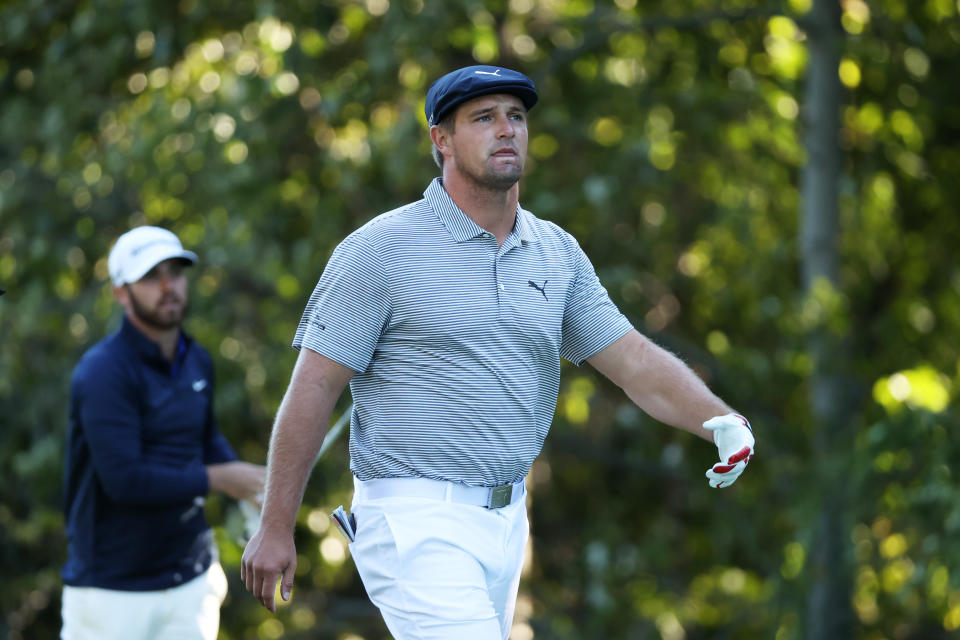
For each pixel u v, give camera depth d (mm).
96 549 14906
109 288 31188
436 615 10539
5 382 31625
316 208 30812
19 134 31688
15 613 35625
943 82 35344
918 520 29188
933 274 38844
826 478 30047
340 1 31016
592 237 33906
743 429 10773
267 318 32062
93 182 31641
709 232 36656
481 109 10586
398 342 10734
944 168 37219
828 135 32656
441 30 29266
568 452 38125
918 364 37469
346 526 11156
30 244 31766
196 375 15648
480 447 10812
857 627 34188
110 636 14859
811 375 32156
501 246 10859
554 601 38875
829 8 32344
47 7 31891
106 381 14711
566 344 11836
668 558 36219
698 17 31297
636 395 11750
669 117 34188
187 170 30234
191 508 15383
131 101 32188
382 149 28766
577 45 31766
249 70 30422
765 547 33875
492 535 10953
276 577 10398
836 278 32750
